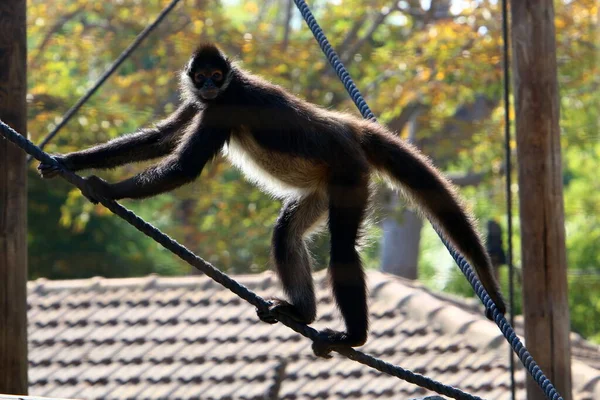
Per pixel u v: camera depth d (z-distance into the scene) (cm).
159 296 3397
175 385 2853
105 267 5900
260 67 5556
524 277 2195
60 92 5728
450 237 1939
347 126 1956
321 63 5606
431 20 6000
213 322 3194
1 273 1827
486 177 5706
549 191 2177
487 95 5616
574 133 4897
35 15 5797
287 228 1981
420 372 2833
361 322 1794
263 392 2764
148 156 1952
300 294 1938
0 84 1844
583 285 3944
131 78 5572
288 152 1911
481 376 2772
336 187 1875
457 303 3688
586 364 3048
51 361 3041
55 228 5828
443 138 5662
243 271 5656
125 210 1589
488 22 5281
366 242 1925
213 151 1853
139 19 5691
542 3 2183
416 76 5438
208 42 1977
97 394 2838
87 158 1877
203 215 6053
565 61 5116
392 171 1984
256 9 6650
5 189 1833
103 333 3189
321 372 2859
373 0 5956
